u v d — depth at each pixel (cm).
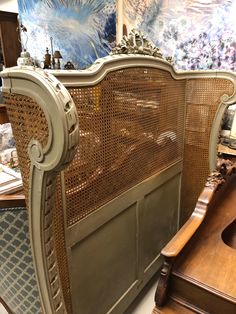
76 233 103
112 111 109
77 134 67
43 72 67
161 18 229
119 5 255
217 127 170
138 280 158
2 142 199
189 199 196
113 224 126
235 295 66
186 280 71
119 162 120
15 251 110
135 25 247
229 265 74
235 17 193
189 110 177
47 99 63
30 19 371
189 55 223
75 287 109
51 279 87
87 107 96
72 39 317
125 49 118
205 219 90
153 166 150
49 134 66
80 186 101
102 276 125
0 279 128
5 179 134
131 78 116
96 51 295
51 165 69
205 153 179
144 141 137
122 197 127
